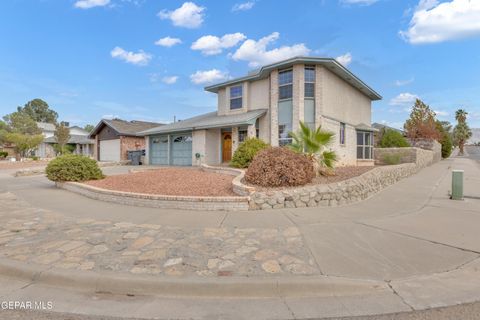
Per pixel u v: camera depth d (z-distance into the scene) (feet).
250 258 13.39
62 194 31.35
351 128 62.49
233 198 22.54
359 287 11.24
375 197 29.12
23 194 31.35
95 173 37.29
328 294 11.08
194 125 60.80
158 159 75.00
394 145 76.84
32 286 11.62
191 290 11.10
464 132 194.29
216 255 13.71
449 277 12.01
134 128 91.56
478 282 11.64
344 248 14.66
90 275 11.66
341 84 57.72
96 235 16.49
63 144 117.80
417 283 11.55
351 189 25.90
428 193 31.78
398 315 9.61
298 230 17.40
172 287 11.16
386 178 37.14
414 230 17.58
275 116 52.54
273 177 25.88
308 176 27.40
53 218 20.45
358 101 66.90
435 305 10.15
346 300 10.62
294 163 26.45
